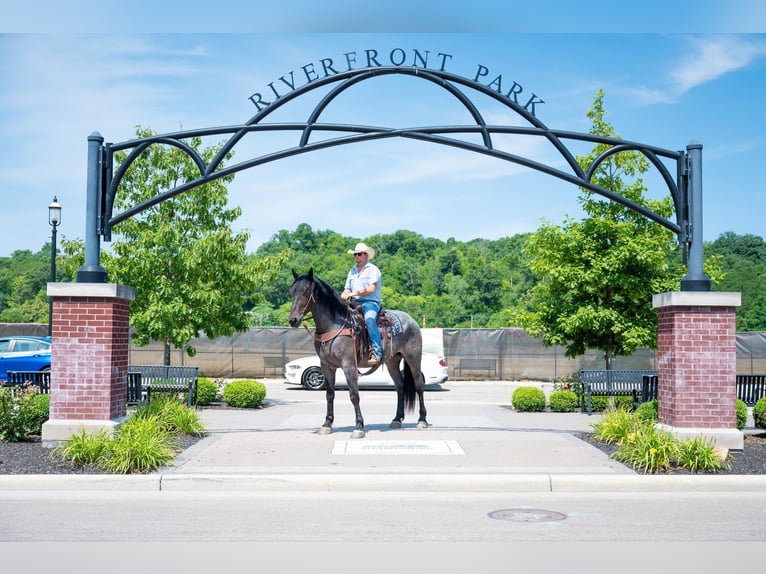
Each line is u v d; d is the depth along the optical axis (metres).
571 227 18.39
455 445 11.84
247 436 12.81
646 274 17.67
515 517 8.01
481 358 31.14
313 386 26.36
